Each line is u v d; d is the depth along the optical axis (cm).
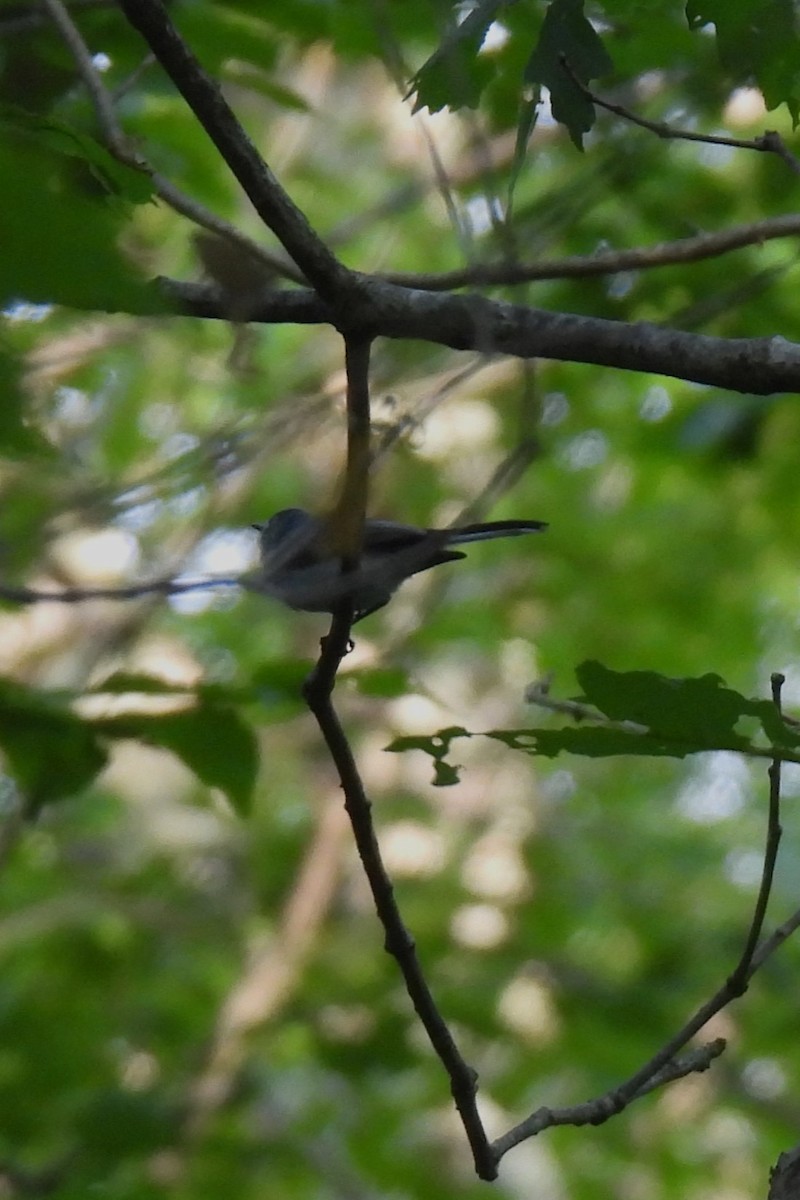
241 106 1255
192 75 421
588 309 1080
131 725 525
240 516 1100
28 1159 1095
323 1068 1318
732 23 508
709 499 1711
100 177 463
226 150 432
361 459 423
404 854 1519
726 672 1808
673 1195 1549
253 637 1656
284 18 744
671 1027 1434
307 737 1677
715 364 463
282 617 1653
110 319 787
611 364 472
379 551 566
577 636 1727
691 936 1576
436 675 1720
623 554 1736
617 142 888
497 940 1459
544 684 530
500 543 1725
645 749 430
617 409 1528
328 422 472
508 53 730
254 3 737
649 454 1449
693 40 815
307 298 506
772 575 1803
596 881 1617
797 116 529
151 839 1653
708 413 1316
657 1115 1544
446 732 447
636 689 413
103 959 1430
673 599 1734
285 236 442
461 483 1259
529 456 419
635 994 1451
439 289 588
